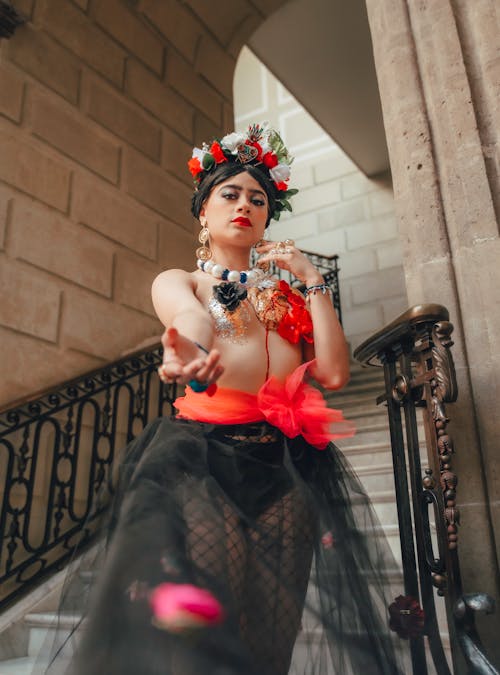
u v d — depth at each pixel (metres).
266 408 1.19
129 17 4.72
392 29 2.15
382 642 1.14
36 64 3.87
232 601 0.92
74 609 1.05
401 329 1.59
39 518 3.27
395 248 7.97
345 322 7.93
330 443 1.39
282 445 1.21
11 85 3.67
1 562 3.02
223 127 5.51
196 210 1.48
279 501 1.12
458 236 1.81
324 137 9.05
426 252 1.85
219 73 5.63
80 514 3.47
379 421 4.21
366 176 8.52
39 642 2.55
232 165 1.42
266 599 1.02
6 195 3.48
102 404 3.79
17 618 2.61
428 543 1.47
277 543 1.08
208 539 0.98
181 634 0.84
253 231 1.39
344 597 1.12
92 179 4.09
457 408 1.67
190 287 1.30
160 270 4.46
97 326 3.86
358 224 8.34
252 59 10.07
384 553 1.30
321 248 8.46
